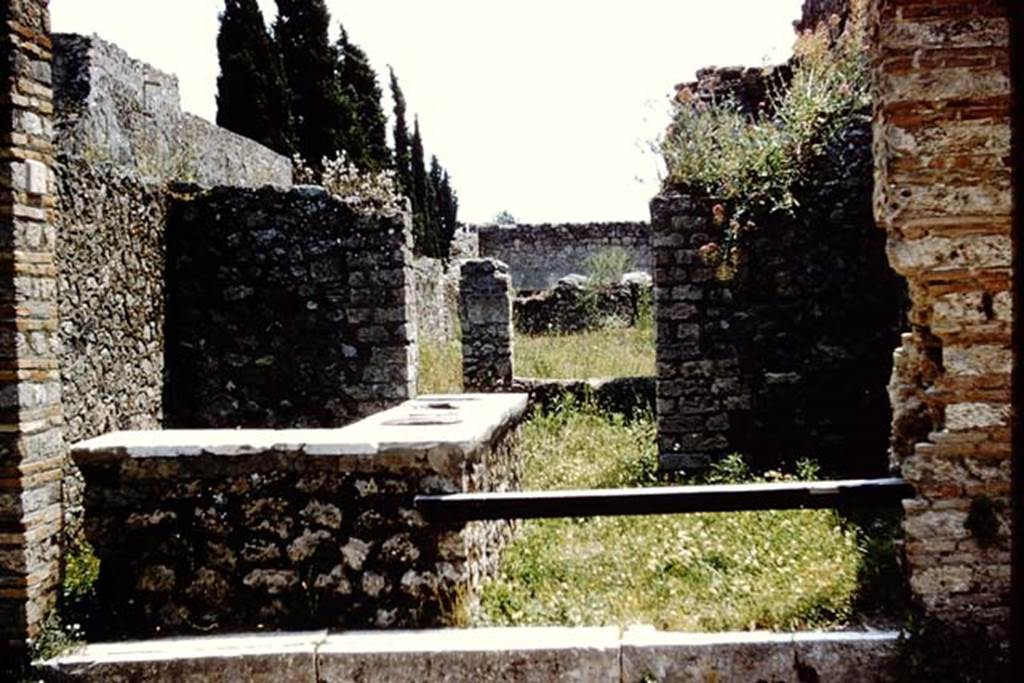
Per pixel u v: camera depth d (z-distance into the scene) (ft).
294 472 15.05
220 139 49.80
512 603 15.43
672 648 13.07
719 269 25.35
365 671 13.37
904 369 14.76
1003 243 13.10
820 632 13.23
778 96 28.53
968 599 13.30
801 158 25.46
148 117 41.60
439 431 15.84
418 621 14.56
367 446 14.87
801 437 25.32
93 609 14.97
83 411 22.97
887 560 14.78
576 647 13.15
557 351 49.14
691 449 25.63
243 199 29.30
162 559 15.07
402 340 29.12
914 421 14.43
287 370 29.43
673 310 25.67
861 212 25.05
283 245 29.32
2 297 13.29
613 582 16.37
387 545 14.80
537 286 81.71
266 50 65.87
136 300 26.50
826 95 25.98
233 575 15.01
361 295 29.22
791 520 18.35
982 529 13.24
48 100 14.14
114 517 15.20
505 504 14.38
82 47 36.73
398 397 29.17
